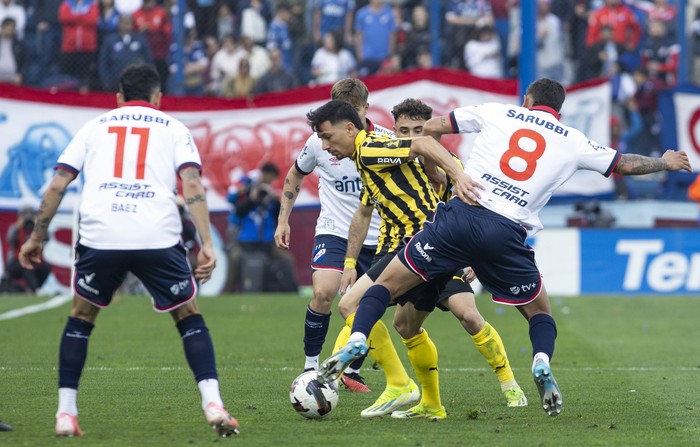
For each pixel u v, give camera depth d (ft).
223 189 163.53
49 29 177.99
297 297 154.10
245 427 60.64
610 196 168.14
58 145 161.58
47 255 157.89
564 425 62.34
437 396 65.92
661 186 175.52
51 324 123.03
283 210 84.48
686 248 164.04
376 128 78.64
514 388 71.56
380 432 59.16
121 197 55.31
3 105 159.84
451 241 61.26
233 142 164.14
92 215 55.36
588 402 72.49
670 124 174.19
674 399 73.92
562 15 185.98
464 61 183.83
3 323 123.65
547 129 63.26
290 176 84.69
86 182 56.29
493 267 61.87
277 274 159.33
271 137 164.55
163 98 162.50
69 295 155.43
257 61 182.09
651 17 190.70
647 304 150.71
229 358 97.96
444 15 184.14
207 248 55.52
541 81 65.46
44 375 83.66
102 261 55.21
